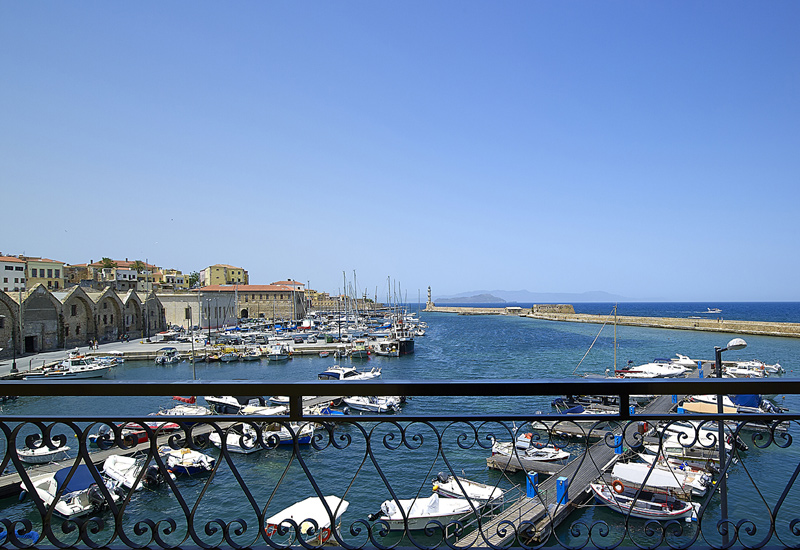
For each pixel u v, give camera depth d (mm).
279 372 54344
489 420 3062
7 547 3016
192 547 3072
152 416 3062
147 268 117062
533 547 3416
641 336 85438
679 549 3283
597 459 16234
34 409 29391
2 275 80938
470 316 190250
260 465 16797
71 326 66062
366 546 3238
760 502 14227
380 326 109812
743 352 59594
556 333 98188
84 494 11125
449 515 12234
